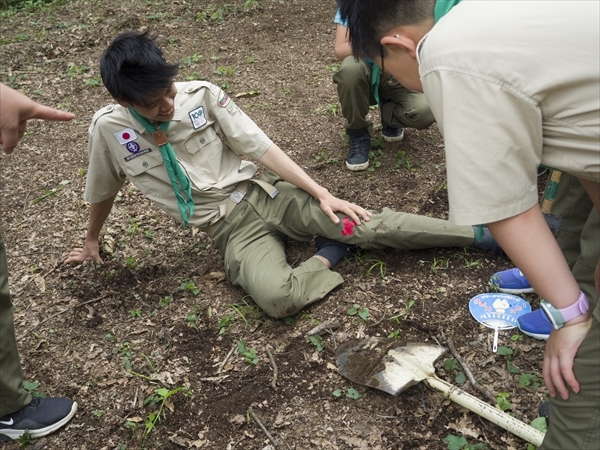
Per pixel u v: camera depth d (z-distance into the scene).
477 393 2.12
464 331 2.39
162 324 2.59
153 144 2.59
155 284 2.82
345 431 2.04
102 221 2.79
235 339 2.48
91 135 2.54
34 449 2.10
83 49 5.45
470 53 1.13
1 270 1.86
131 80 2.23
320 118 4.09
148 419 2.15
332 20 5.78
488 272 2.67
